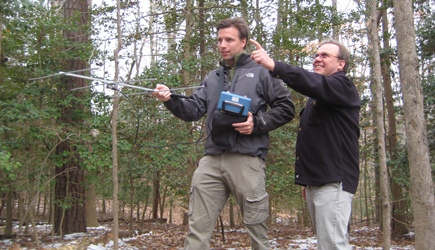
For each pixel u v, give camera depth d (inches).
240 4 385.7
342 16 381.7
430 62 398.0
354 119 102.3
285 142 387.5
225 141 102.7
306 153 103.0
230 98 100.0
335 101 97.4
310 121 102.8
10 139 290.5
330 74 108.3
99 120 295.0
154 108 308.8
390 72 443.8
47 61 309.3
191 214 108.6
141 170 367.9
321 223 98.9
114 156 179.0
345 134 100.6
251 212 105.6
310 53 408.8
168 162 310.7
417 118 226.8
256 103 107.3
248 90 108.0
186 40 370.3
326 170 98.9
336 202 98.3
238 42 110.4
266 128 104.1
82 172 364.5
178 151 313.6
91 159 282.5
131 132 313.4
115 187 177.5
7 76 291.1
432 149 362.6
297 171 105.7
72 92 314.7
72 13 351.9
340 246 97.1
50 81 303.1
